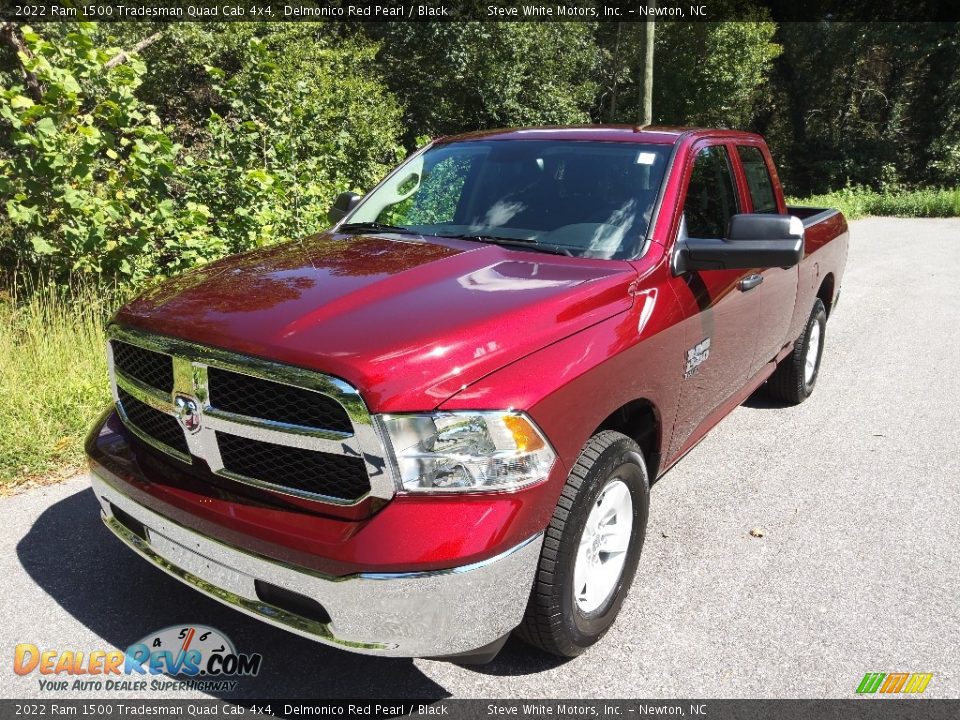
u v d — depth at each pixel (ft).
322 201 28.27
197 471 8.45
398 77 75.66
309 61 52.37
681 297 10.93
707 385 12.32
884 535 12.99
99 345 17.53
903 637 10.27
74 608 10.15
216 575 8.14
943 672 9.61
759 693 9.16
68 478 13.48
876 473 15.48
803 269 16.87
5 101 18.58
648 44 59.31
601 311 9.42
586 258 10.66
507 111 79.87
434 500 7.41
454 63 73.77
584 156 12.45
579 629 9.19
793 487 14.75
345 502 7.54
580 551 9.04
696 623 10.44
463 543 7.41
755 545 12.54
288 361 7.57
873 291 35.35
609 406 9.08
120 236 20.57
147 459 8.98
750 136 15.29
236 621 10.09
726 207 13.42
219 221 23.72
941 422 18.47
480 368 7.82
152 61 47.67
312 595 7.50
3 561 11.03
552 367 8.34
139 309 9.11
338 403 7.37
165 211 20.45
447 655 7.79
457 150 13.62
